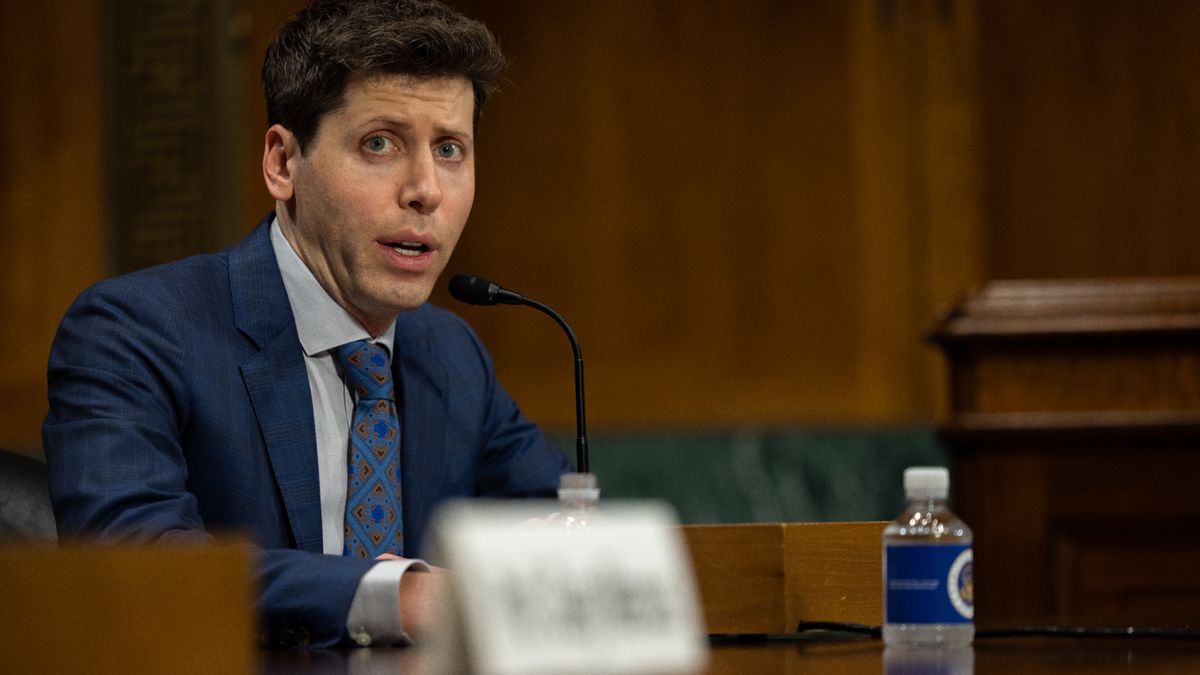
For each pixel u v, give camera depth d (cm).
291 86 393
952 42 1016
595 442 1021
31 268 993
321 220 395
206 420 383
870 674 236
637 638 174
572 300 1047
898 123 1020
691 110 1042
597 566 175
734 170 1038
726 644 302
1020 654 266
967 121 1014
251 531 385
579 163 1049
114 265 983
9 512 403
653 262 1044
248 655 201
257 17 966
